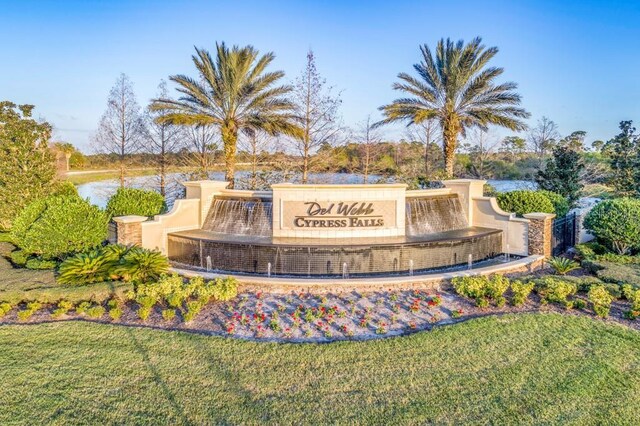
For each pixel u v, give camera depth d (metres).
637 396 6.01
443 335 8.02
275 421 5.47
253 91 23.22
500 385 6.31
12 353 7.27
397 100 25.52
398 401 5.92
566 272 12.50
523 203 16.66
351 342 7.77
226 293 9.83
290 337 8.13
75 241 12.65
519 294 9.79
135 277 10.55
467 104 24.59
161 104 23.23
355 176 33.47
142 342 7.73
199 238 13.34
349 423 5.43
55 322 8.71
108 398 5.95
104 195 30.36
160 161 28.72
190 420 5.48
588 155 36.47
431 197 15.23
